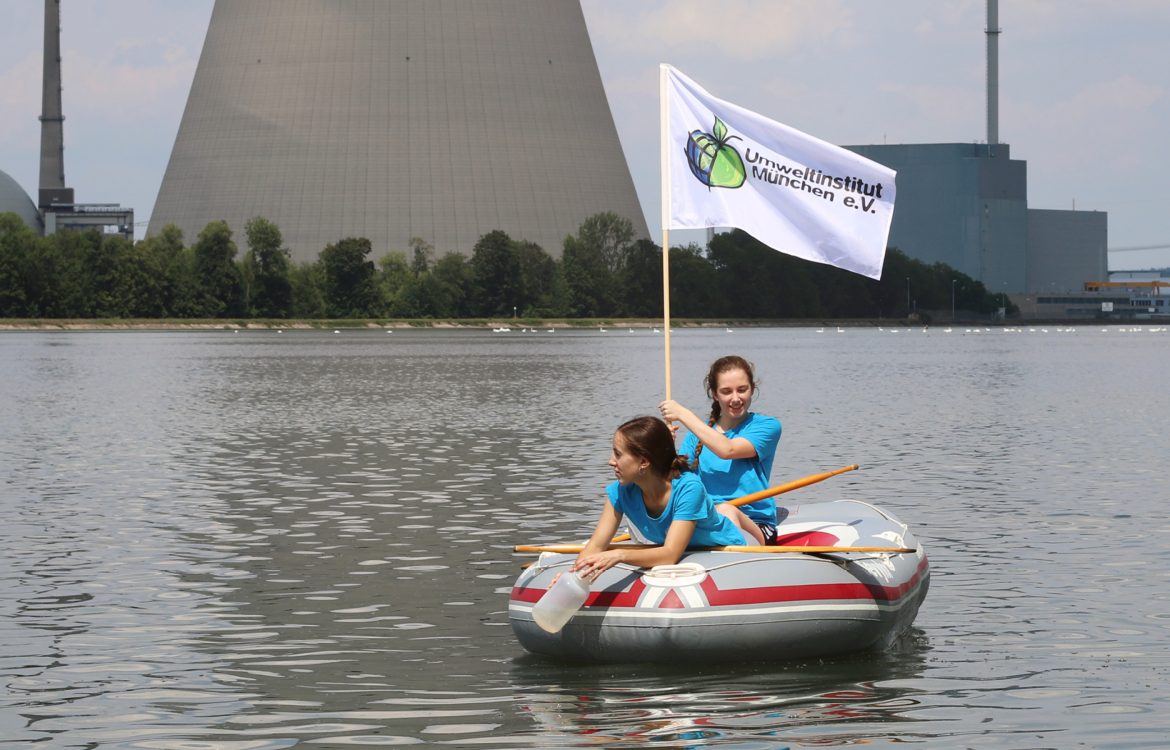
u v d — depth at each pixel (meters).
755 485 12.73
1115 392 52.00
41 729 9.77
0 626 13.02
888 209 13.55
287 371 69.19
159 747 9.36
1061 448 30.30
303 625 13.04
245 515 20.45
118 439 33.25
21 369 71.00
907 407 43.81
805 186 13.73
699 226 14.01
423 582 15.21
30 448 31.05
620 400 47.06
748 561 11.39
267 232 183.00
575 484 24.08
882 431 34.78
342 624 13.08
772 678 10.95
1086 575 15.31
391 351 101.19
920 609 13.55
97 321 169.00
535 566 11.93
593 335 160.00
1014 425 36.72
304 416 40.44
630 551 11.34
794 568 11.35
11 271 165.50
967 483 23.91
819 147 13.66
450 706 10.27
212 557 16.86
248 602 14.12
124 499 22.30
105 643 12.33
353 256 191.00
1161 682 10.80
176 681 11.05
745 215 13.88
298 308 187.50
